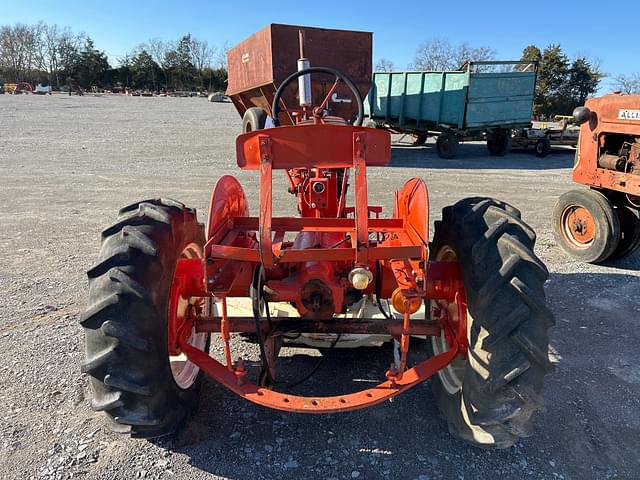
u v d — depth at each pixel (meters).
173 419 2.27
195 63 79.88
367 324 2.53
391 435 2.52
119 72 76.88
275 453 2.37
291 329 2.51
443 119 14.34
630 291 4.48
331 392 2.87
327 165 2.27
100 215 6.84
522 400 2.08
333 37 9.30
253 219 2.83
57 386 2.86
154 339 2.06
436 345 2.91
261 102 10.52
